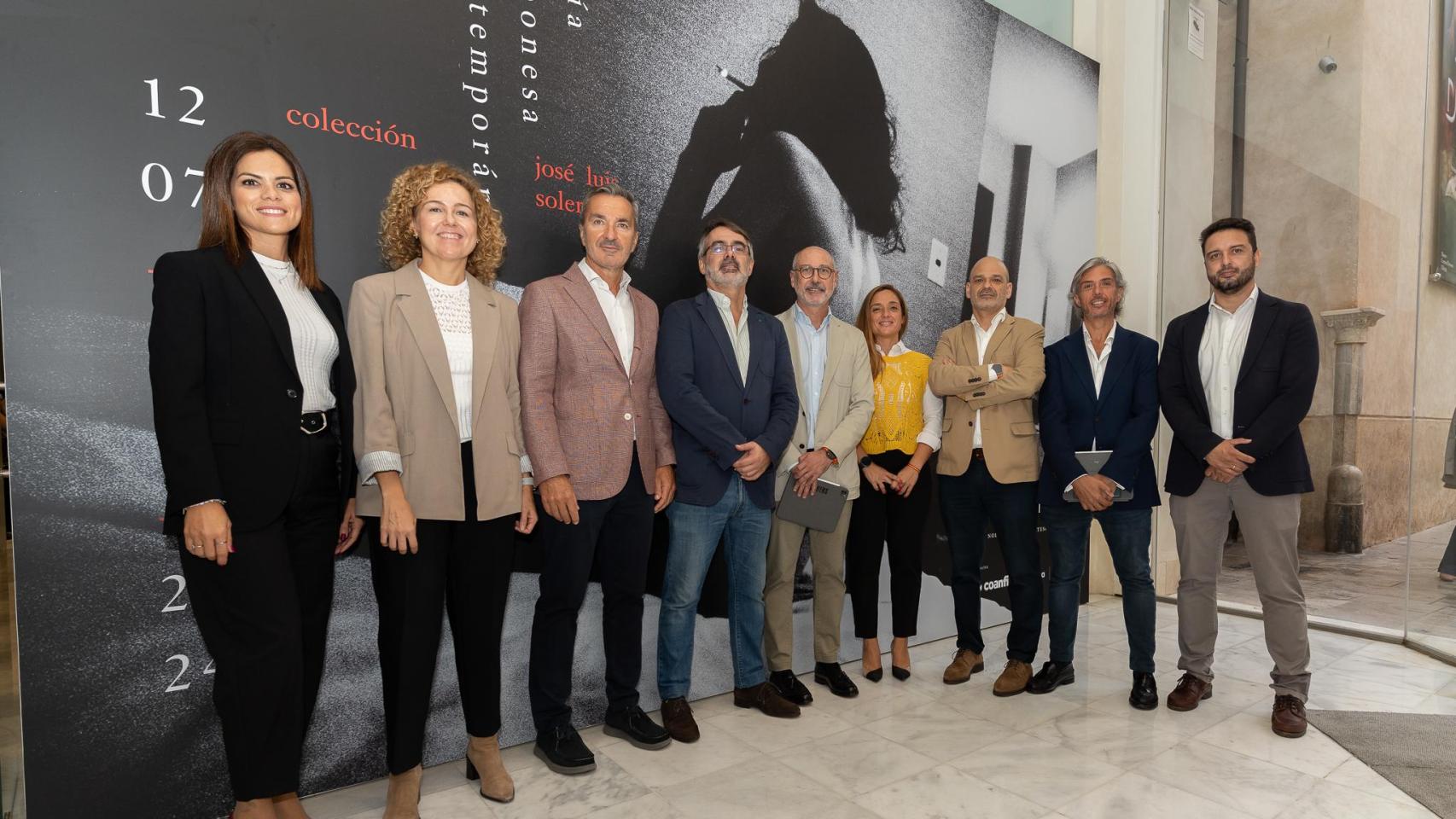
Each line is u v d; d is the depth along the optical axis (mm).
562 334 2229
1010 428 2838
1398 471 3666
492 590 2023
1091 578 4512
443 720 2324
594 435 2230
